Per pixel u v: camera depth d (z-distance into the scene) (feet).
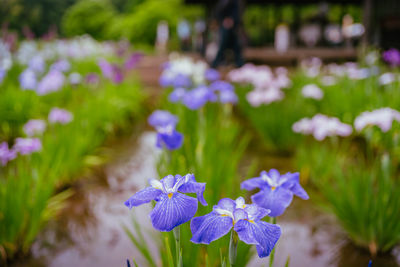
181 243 5.55
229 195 7.13
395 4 30.83
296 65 39.96
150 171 12.69
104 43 46.09
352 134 14.82
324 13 60.03
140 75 28.48
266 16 70.85
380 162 9.09
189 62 14.25
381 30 30.83
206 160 8.43
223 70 31.22
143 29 100.17
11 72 22.07
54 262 7.58
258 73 18.10
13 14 138.00
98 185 11.53
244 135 16.60
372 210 7.66
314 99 18.15
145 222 9.17
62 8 166.61
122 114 18.39
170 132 7.02
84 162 12.73
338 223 9.06
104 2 144.87
